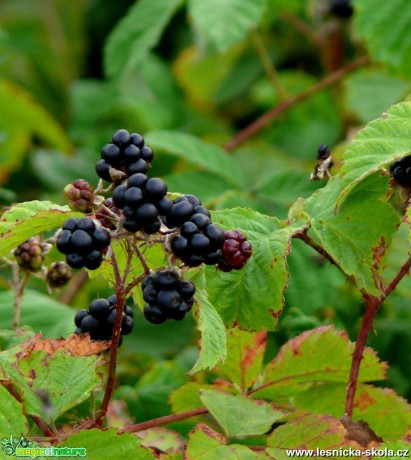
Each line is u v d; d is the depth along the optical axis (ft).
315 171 1.88
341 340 1.95
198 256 1.68
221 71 3.96
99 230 1.66
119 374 2.46
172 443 1.96
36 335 1.82
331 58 3.34
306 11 3.69
